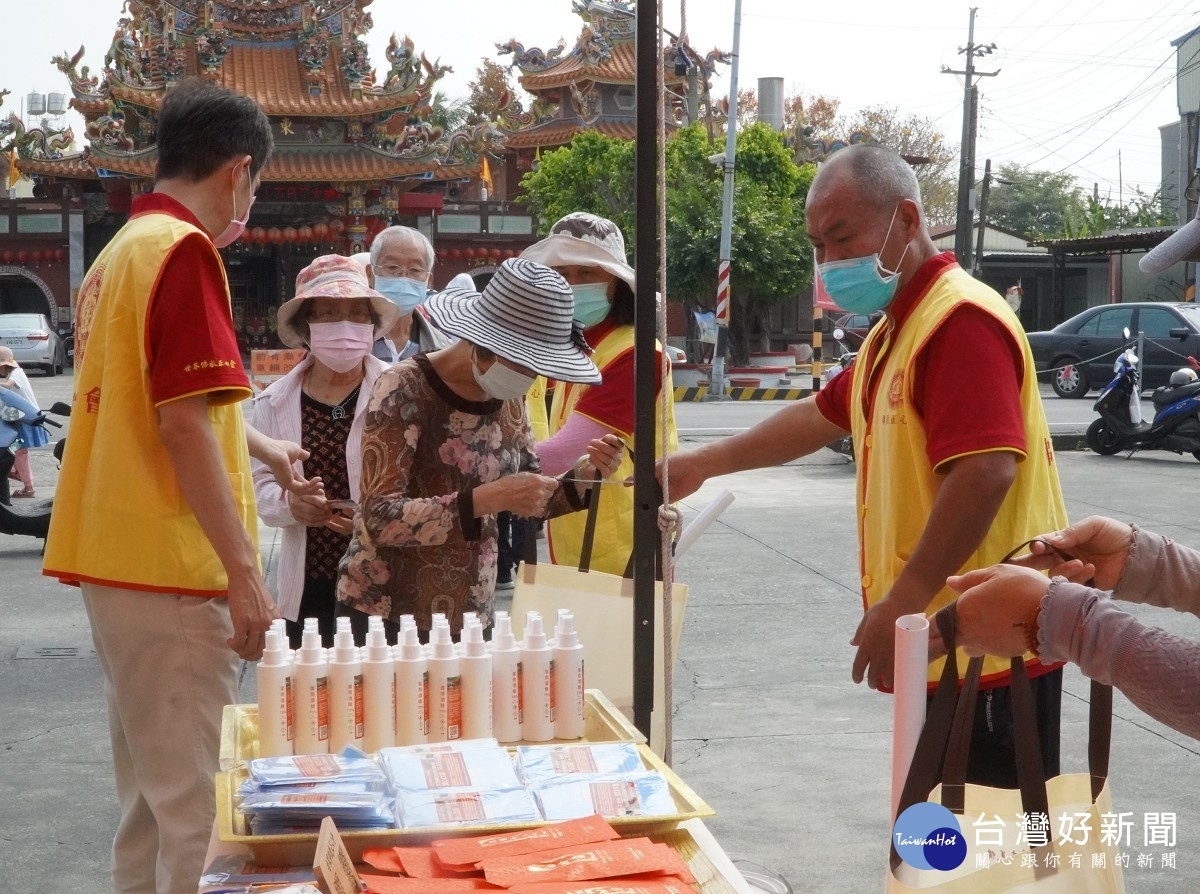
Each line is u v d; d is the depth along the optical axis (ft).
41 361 99.14
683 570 27.53
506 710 8.16
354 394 13.08
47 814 14.19
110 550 8.91
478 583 10.15
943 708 5.82
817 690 18.78
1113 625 5.52
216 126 9.25
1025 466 8.54
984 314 8.32
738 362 104.32
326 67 129.59
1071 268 129.80
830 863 12.75
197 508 8.79
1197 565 6.47
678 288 99.66
